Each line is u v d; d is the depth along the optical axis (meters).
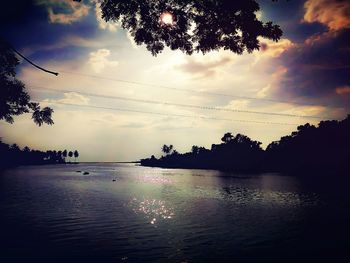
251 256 23.94
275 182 108.62
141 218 39.97
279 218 40.78
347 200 59.38
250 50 12.53
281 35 11.90
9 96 39.66
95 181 111.25
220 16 11.69
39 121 41.31
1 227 33.75
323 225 36.06
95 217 40.28
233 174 166.62
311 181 112.00
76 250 25.17
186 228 34.06
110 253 24.41
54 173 169.62
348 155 141.50
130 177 138.62
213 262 22.47
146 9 11.55
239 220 39.19
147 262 22.45
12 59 34.22
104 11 11.84
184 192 75.38
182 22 11.76
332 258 23.44
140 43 12.50
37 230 32.34
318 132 164.62
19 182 103.38
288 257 23.56
